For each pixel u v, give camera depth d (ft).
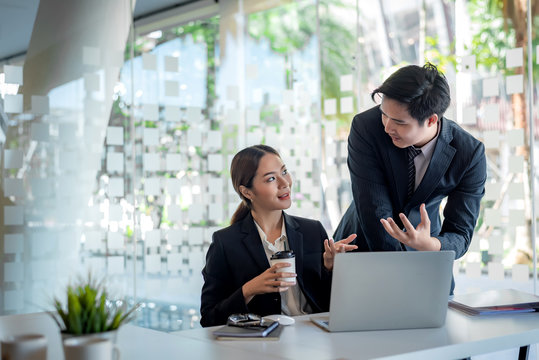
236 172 7.29
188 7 12.85
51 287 11.22
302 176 13.65
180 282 12.42
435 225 8.18
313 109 13.73
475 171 7.41
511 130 10.28
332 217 13.32
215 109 13.01
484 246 10.64
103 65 11.89
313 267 7.22
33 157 11.10
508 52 10.23
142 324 11.94
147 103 12.26
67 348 3.74
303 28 13.92
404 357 4.67
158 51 12.46
